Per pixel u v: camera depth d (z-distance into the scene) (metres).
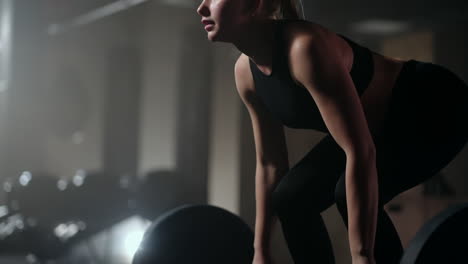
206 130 6.25
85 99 8.79
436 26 5.85
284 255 4.54
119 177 5.62
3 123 8.17
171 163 8.69
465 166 6.78
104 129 8.49
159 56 8.51
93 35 8.85
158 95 8.64
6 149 8.01
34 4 7.79
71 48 8.77
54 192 5.53
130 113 8.37
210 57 6.34
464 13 5.40
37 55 7.91
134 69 8.41
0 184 8.09
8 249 5.62
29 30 7.79
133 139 8.39
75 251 6.14
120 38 8.69
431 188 4.02
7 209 5.74
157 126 8.70
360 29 5.98
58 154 8.85
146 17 8.46
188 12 7.82
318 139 4.11
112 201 5.45
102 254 5.97
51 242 5.16
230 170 5.89
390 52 6.94
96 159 9.27
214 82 6.30
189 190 5.22
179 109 6.44
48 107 8.34
